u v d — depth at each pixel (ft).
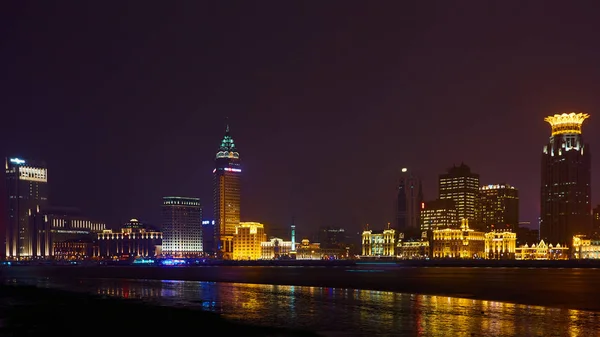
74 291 542.16
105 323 303.27
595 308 379.14
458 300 437.99
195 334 270.87
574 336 271.08
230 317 330.75
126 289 578.25
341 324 303.68
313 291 543.39
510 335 272.92
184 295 490.49
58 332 274.98
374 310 367.66
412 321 314.96
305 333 275.39
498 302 420.77
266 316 336.08
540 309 372.79
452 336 270.46
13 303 405.59
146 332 276.41
